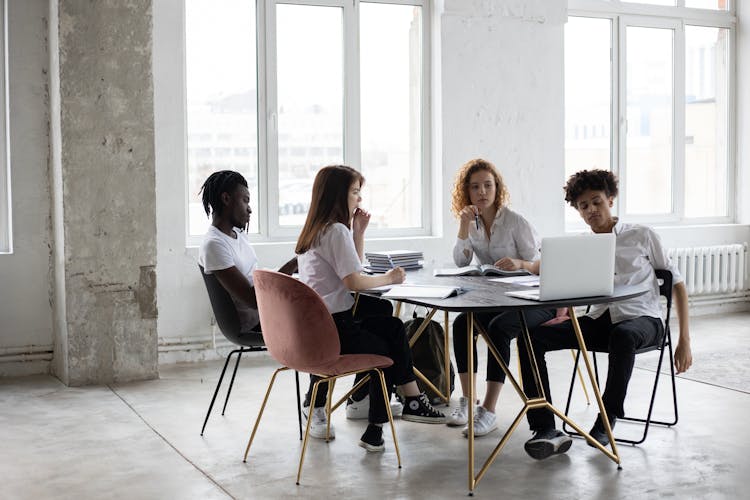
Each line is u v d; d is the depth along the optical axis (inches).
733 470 135.0
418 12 250.8
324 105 241.8
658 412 169.3
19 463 142.3
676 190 296.7
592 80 281.4
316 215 144.3
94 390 193.8
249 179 234.5
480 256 182.2
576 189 154.9
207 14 227.8
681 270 284.7
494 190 178.9
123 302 201.2
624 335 142.3
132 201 200.7
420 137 253.1
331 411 152.0
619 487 127.6
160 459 143.7
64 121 194.2
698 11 295.9
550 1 257.1
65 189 195.3
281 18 235.5
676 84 294.4
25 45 207.6
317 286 144.1
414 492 126.4
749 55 300.7
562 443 139.7
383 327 145.6
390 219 252.2
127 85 198.8
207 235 158.6
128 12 197.8
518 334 153.5
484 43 251.8
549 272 125.8
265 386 195.8
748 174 303.1
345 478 133.0
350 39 242.2
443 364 174.4
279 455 145.0
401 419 166.7
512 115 256.7
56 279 206.8
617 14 282.5
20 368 210.8
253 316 161.0
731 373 203.2
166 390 192.9
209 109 229.3
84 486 131.1
